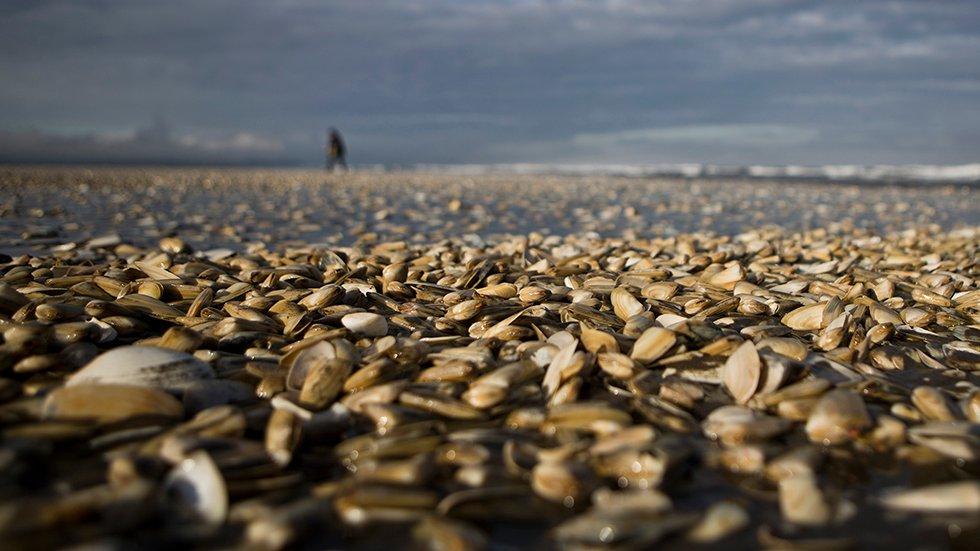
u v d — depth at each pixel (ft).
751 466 6.87
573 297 14.16
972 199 57.82
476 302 12.45
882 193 65.36
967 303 14.29
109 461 6.72
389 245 23.91
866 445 7.43
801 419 8.03
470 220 37.78
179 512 5.84
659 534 5.57
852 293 14.52
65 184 65.10
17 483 6.15
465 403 8.36
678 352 9.77
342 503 5.96
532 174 127.65
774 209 47.32
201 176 87.66
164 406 7.79
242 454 6.71
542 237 28.19
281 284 15.17
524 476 6.64
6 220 33.99
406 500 6.06
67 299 12.84
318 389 8.36
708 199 56.03
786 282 16.97
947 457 7.13
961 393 9.26
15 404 7.63
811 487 6.24
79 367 9.28
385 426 7.82
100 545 4.94
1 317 11.10
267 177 89.25
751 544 5.52
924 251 24.75
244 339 10.67
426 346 9.91
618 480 6.64
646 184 81.41
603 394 8.87
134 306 12.05
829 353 10.39
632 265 19.49
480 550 5.38
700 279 16.74
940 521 5.85
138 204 45.73
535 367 9.28
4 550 5.05
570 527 5.71
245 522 5.79
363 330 11.19
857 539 5.63
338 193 59.16
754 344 10.14
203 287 14.12
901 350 11.14
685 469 6.89
